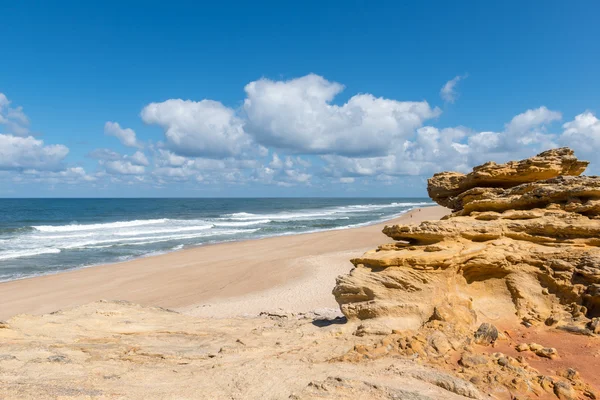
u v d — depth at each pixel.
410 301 12.46
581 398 8.34
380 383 8.42
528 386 8.54
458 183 17.42
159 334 13.22
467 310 12.13
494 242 13.47
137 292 27.98
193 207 166.50
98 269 35.06
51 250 44.78
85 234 59.66
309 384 8.46
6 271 34.78
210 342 12.46
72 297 26.86
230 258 39.19
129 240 53.72
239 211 135.50
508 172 15.31
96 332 13.04
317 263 34.53
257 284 29.06
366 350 10.57
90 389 8.20
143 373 9.45
